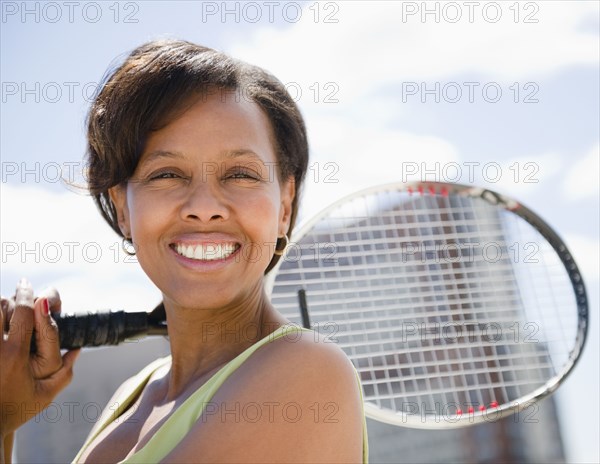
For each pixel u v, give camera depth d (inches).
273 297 102.3
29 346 80.7
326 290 104.8
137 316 83.5
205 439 60.9
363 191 107.0
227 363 68.4
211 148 69.5
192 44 72.7
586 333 108.9
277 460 61.6
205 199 68.6
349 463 64.2
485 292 112.7
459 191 113.8
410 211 113.1
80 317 82.7
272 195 72.2
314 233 110.0
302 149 78.7
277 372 63.2
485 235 113.8
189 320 73.9
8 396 79.7
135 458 66.0
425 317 113.9
